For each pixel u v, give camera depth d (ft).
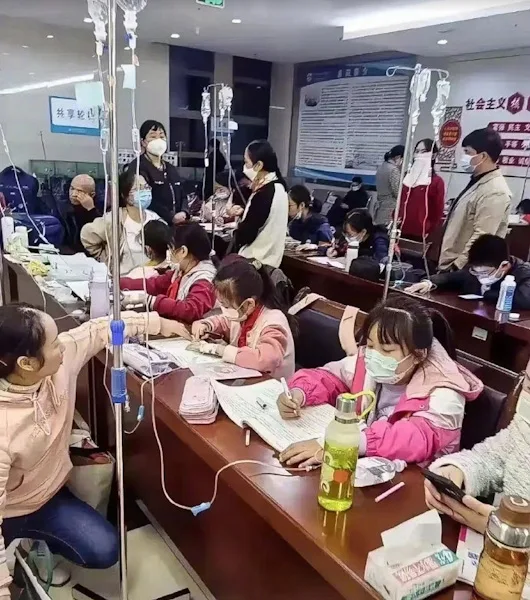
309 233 14.39
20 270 8.61
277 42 16.85
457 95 15.38
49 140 16.75
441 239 10.94
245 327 5.75
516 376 4.48
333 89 19.84
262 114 21.29
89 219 11.59
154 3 12.87
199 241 7.06
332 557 2.83
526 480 3.15
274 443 3.87
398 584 2.50
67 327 6.20
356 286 10.56
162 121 18.92
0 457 4.01
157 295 6.98
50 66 16.79
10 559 5.40
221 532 5.06
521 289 8.66
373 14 13.47
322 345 6.18
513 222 10.97
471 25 11.94
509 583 2.38
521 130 13.93
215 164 15.26
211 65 19.47
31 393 4.24
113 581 5.45
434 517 2.85
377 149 18.44
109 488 5.72
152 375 4.87
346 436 3.13
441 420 3.96
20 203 13.30
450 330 4.53
